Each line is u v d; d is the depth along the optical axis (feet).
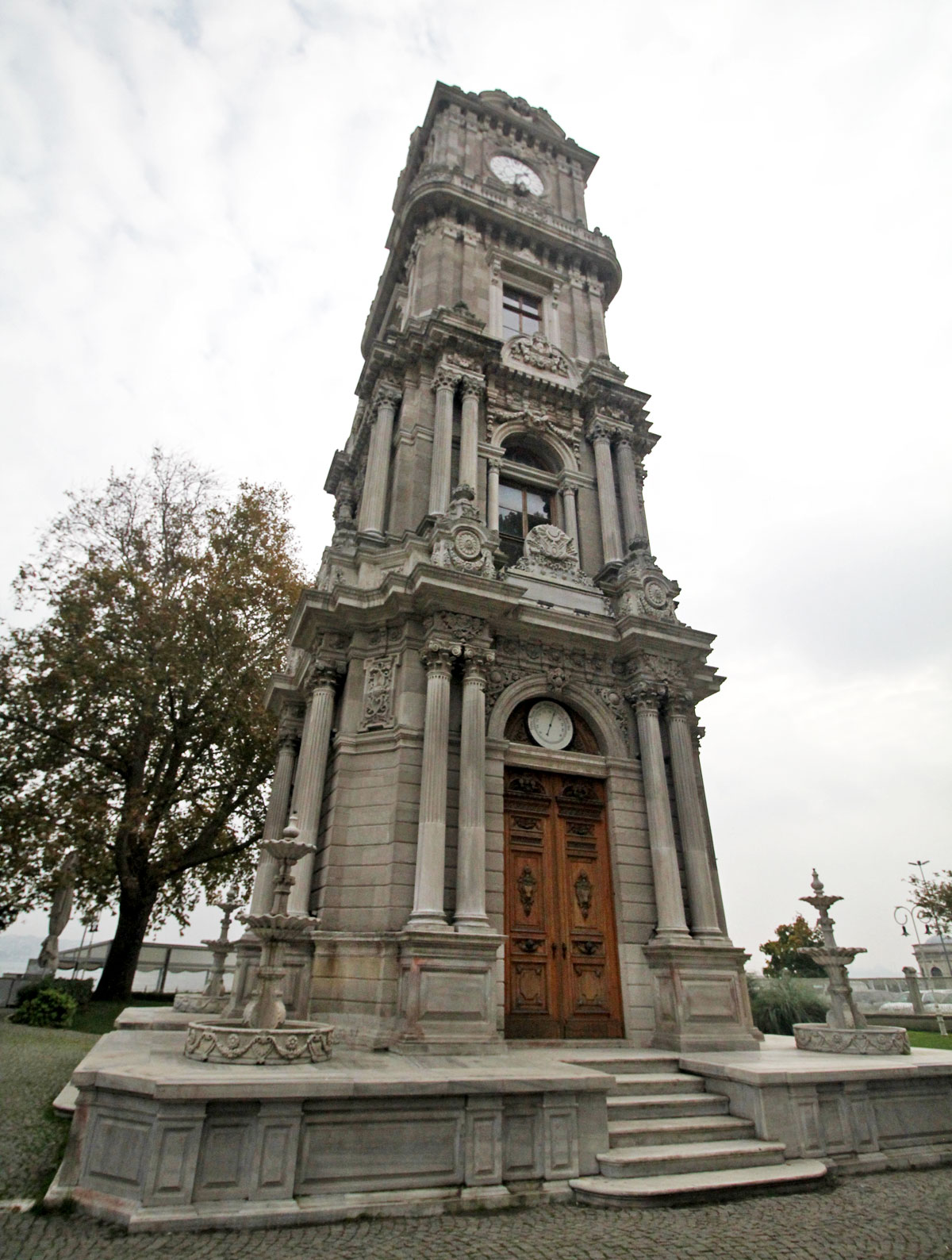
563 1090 32.60
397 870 48.32
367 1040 41.73
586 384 79.30
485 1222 27.68
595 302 90.68
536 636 59.93
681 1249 25.46
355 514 84.07
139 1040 44.06
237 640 94.38
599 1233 26.84
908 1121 39.29
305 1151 28.07
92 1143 28.22
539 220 90.43
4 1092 40.93
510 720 58.75
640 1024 51.16
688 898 56.03
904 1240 26.71
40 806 82.33
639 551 68.13
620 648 62.44
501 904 51.31
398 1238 25.68
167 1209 25.64
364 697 55.52
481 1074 31.91
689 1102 38.22
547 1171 31.14
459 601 54.44
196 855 91.66
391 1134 29.48
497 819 53.67
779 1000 88.17
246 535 106.63
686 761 59.93
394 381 74.74
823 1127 37.01
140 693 85.97
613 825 57.41
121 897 88.84
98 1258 22.94
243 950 54.49
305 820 52.01
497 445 73.00
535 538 68.44
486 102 101.35
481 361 74.23
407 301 89.81
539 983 51.34
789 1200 31.42
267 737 90.63
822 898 52.49
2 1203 27.09
